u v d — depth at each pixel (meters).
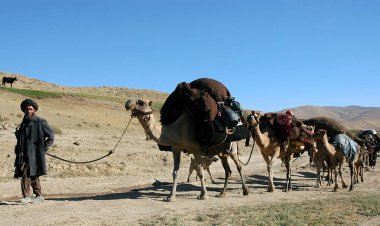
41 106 53.56
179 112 13.55
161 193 15.50
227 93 14.45
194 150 13.89
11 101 52.03
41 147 12.77
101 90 111.81
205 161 14.86
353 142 18.08
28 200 12.66
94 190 16.81
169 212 11.52
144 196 14.62
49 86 103.50
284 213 11.34
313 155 19.30
